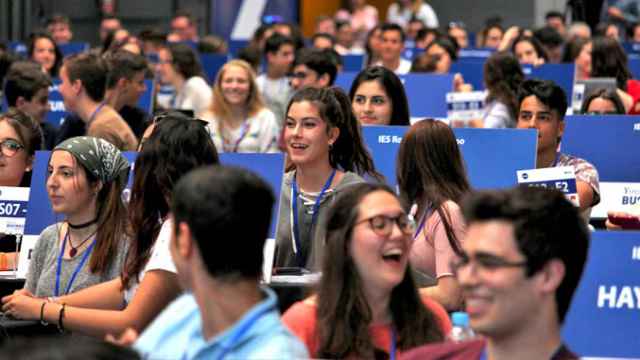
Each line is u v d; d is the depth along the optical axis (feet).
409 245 25.76
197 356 20.17
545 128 45.34
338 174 38.45
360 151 39.32
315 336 25.35
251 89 64.75
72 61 51.98
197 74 79.87
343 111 38.81
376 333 25.71
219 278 20.21
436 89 65.26
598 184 44.27
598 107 56.29
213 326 20.40
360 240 25.27
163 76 82.38
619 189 46.98
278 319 20.22
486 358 20.38
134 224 32.40
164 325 21.45
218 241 20.10
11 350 14.48
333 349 25.17
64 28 122.11
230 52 120.57
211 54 102.32
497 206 19.10
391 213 25.40
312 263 37.45
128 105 58.59
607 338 26.18
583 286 26.25
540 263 18.92
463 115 65.00
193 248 20.31
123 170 34.50
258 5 154.30
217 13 151.74
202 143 32.48
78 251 34.40
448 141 34.22
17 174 42.11
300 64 66.74
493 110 63.82
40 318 31.83
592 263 26.27
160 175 32.14
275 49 80.48
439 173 33.91
